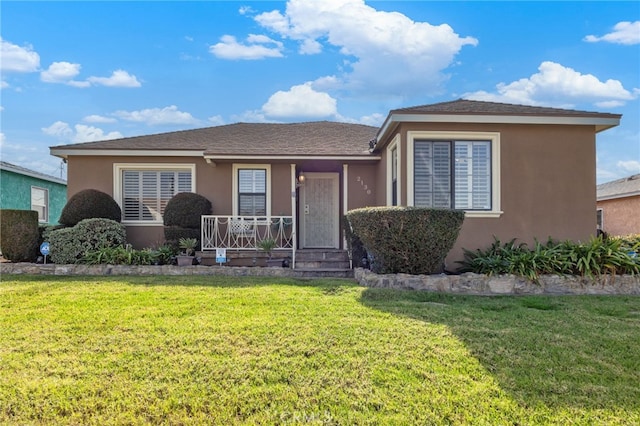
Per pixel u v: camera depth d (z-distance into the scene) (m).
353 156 11.26
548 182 8.90
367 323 5.08
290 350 4.17
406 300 6.58
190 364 3.83
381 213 7.66
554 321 5.41
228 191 11.87
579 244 8.15
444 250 7.79
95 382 3.49
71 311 5.64
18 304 6.04
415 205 8.77
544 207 8.88
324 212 12.78
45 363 3.86
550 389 3.43
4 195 15.41
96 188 11.70
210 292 6.99
